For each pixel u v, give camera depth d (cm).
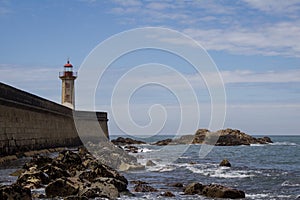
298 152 5897
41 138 3838
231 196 1711
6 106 2884
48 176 1880
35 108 3625
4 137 2806
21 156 3086
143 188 1869
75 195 1550
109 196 1612
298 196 1778
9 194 1317
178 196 1727
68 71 6016
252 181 2305
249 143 8488
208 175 2572
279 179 2380
